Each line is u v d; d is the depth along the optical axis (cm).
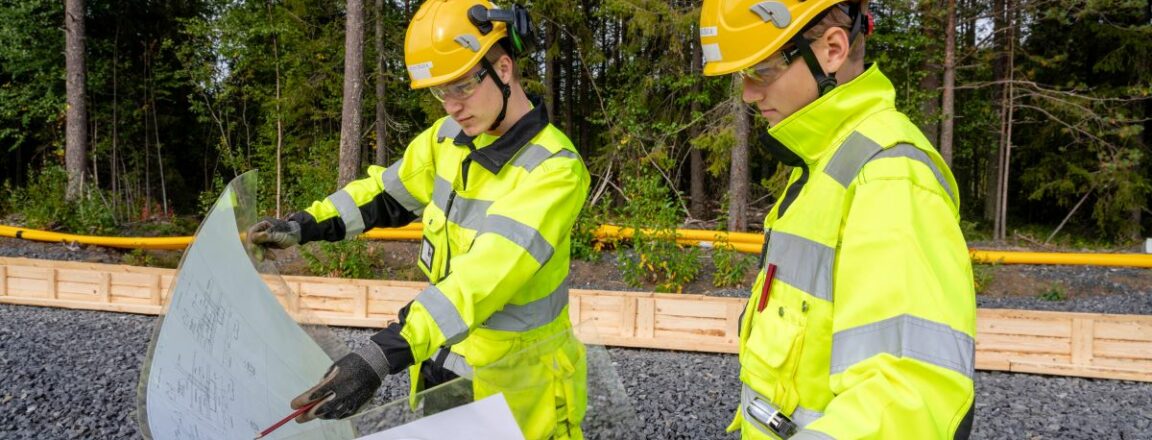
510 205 183
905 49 1295
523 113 210
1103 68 1689
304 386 164
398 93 1673
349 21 1209
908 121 134
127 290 717
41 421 426
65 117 1653
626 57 1664
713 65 144
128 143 2108
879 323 112
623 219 935
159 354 142
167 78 2062
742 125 1166
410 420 140
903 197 118
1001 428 438
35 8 1602
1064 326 550
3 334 620
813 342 138
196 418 139
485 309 173
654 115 1521
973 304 115
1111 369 539
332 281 671
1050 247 1521
